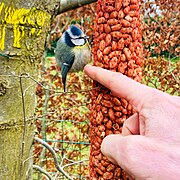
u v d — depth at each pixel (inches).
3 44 37.8
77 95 149.2
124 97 34.0
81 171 144.3
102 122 37.7
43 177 133.6
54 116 147.3
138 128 33.5
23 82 39.8
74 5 44.8
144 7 157.2
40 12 39.4
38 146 127.6
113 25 36.6
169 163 28.8
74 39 41.0
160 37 156.0
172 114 30.4
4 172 39.8
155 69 155.8
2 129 38.9
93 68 36.2
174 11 159.3
